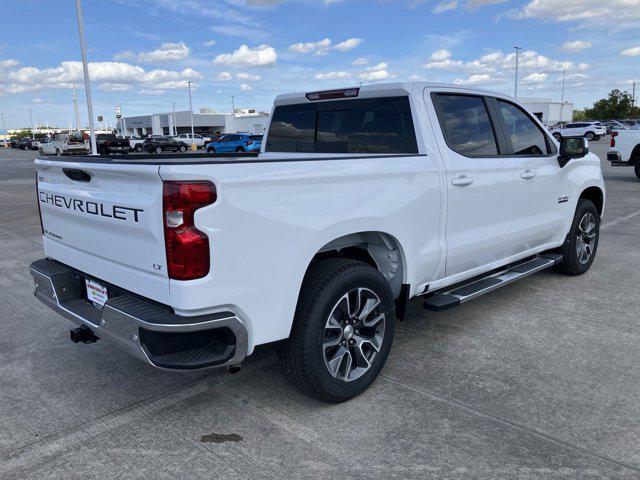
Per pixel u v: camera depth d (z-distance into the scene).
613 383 3.45
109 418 3.14
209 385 3.53
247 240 2.64
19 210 11.85
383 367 3.73
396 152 3.87
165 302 2.60
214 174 2.49
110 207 2.79
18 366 3.86
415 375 3.61
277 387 3.49
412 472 2.60
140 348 2.61
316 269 3.09
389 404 3.23
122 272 2.84
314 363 3.01
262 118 86.44
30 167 29.98
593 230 5.88
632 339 4.16
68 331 4.51
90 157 3.34
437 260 3.79
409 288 3.62
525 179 4.55
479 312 4.81
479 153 4.15
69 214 3.20
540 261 5.11
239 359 2.73
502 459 2.69
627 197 11.95
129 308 2.68
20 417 3.17
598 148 32.56
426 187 3.59
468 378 3.55
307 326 2.97
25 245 8.02
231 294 2.62
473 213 4.04
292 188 2.80
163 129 98.25
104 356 4.01
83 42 24.50
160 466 2.69
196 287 2.51
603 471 2.58
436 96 3.91
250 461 2.71
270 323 2.81
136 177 2.61
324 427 3.00
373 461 2.69
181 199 2.43
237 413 3.17
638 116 82.88
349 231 3.11
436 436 2.89
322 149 4.49
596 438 2.85
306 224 2.87
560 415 3.08
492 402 3.24
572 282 5.67
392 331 3.47
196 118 90.12
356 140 4.18
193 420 3.11
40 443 2.90
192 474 2.62
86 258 3.16
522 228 4.63
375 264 3.73
